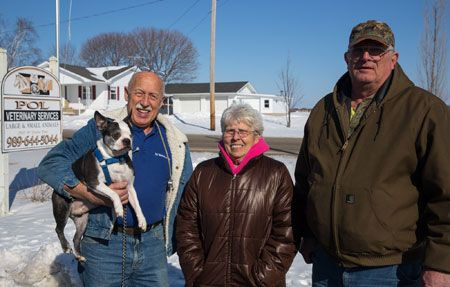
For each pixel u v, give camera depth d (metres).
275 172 3.18
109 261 3.40
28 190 9.88
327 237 2.86
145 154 3.49
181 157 3.63
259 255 3.11
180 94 53.25
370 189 2.67
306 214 3.07
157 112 3.56
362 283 2.78
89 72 48.41
